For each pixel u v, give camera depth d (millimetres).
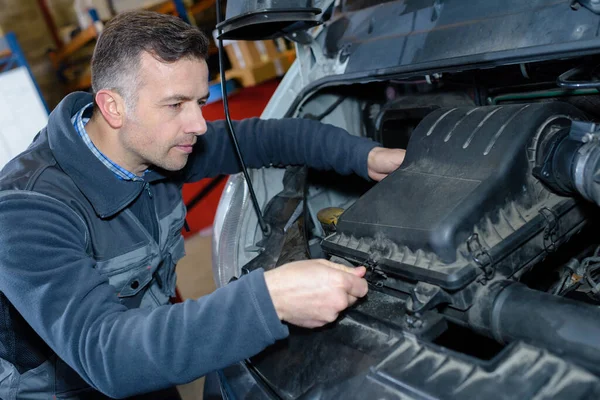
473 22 1022
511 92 1130
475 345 978
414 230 787
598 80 872
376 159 1184
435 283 740
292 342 927
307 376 841
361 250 870
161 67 903
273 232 1350
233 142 1348
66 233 908
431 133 962
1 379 1145
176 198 1265
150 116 945
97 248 1052
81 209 1021
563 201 830
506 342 738
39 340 1104
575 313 662
